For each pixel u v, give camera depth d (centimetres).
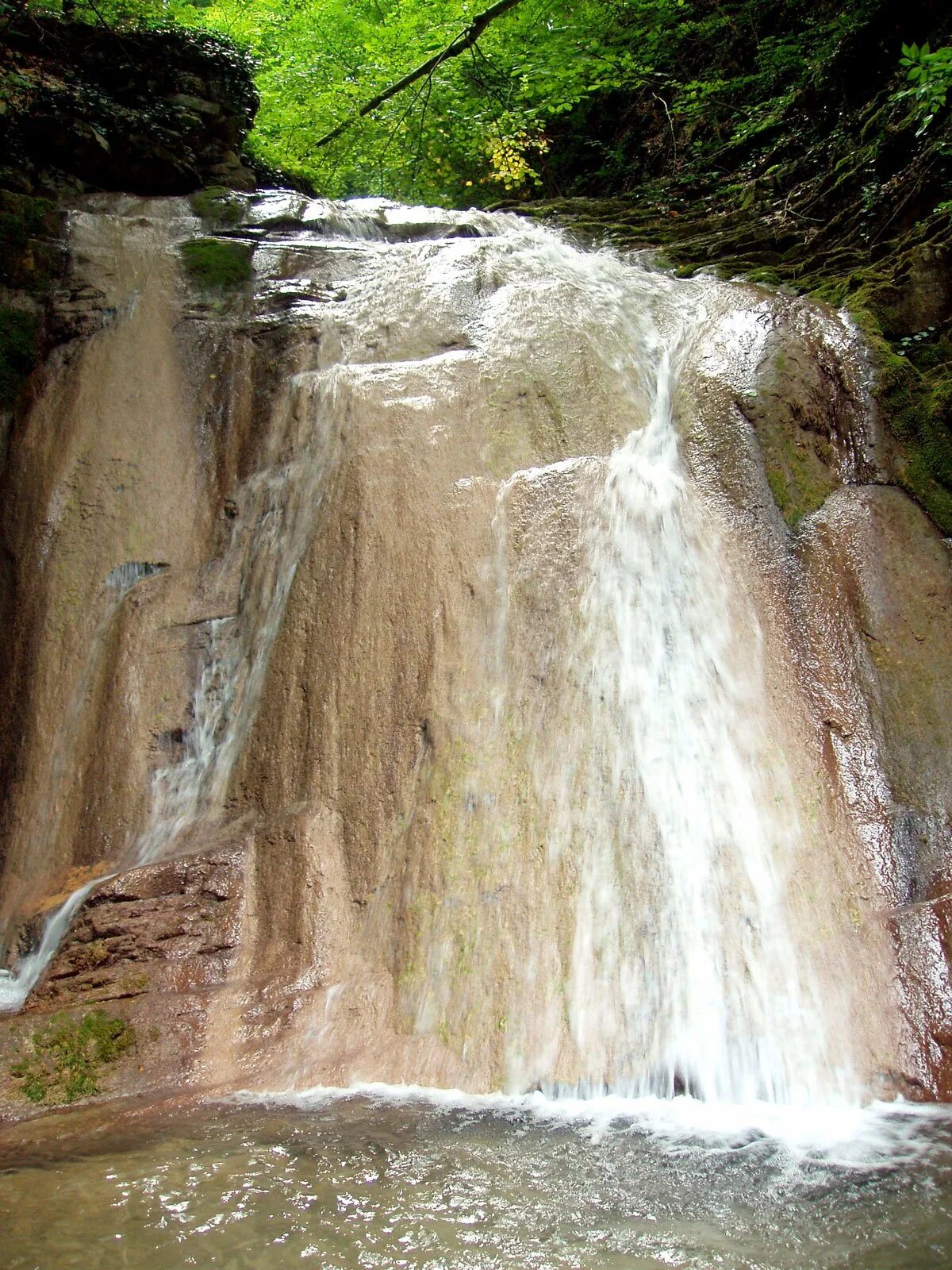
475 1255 323
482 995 490
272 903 544
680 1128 420
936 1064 453
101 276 851
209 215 955
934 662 607
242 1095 452
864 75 1220
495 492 666
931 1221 340
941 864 533
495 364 764
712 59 1605
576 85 1570
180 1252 325
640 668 579
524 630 600
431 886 528
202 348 824
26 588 711
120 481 749
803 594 639
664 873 512
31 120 937
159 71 1037
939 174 928
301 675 626
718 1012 476
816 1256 321
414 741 581
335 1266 317
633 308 866
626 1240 331
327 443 716
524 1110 439
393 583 634
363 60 1542
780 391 716
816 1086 453
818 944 500
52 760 657
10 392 803
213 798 623
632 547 621
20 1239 333
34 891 612
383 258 897
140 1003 491
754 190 1247
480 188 1683
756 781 555
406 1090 459
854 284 868
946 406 690
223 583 712
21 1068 452
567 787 544
